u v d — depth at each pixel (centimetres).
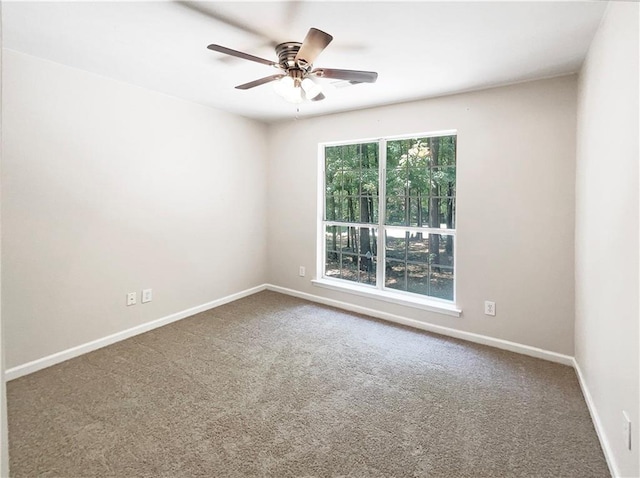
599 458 180
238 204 425
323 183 424
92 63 261
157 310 344
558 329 279
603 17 188
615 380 168
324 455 182
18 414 210
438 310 335
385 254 383
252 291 454
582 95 245
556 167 274
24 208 250
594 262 208
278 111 393
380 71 265
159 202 338
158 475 168
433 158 344
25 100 246
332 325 355
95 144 286
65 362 273
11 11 189
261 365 274
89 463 175
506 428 203
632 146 146
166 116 338
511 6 181
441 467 175
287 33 212
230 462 177
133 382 247
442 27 202
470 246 316
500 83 289
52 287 267
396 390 241
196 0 179
